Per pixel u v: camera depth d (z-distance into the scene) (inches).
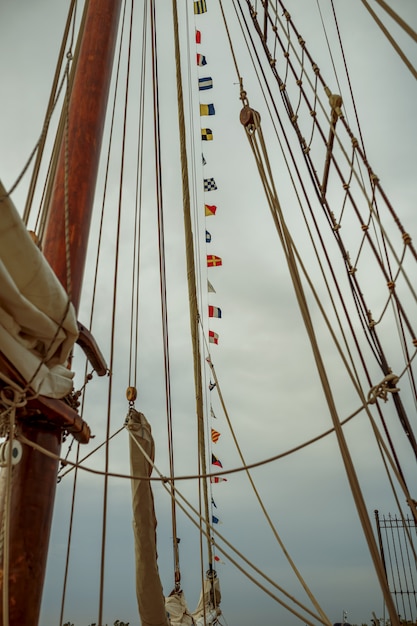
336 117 188.4
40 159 231.3
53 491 181.0
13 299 124.0
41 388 146.9
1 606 161.6
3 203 110.4
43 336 140.3
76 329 149.3
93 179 232.4
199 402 349.4
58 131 241.8
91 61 255.4
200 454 345.7
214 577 431.5
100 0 273.9
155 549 258.5
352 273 209.3
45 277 130.4
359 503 140.3
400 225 149.8
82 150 231.6
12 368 134.4
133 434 261.0
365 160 168.6
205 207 503.5
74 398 191.6
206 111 507.5
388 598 131.8
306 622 169.5
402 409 164.7
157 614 262.5
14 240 118.3
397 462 178.7
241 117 209.9
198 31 504.1
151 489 262.7
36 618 167.9
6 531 137.6
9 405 142.1
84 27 271.4
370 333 201.2
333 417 150.2
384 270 181.0
